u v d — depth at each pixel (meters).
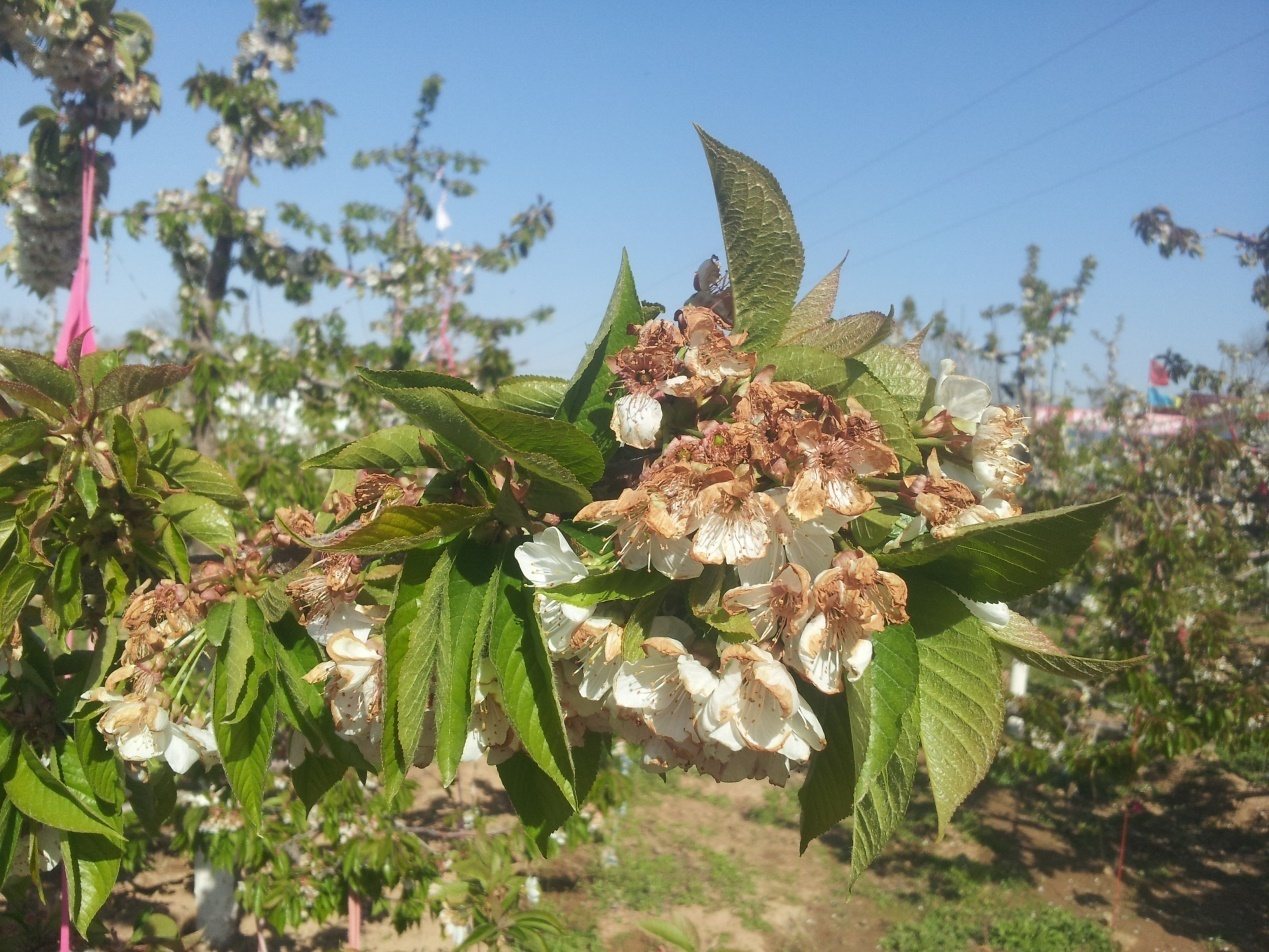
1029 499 2.70
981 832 2.61
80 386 0.49
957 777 0.32
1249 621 3.13
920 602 0.34
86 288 0.87
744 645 0.31
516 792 0.39
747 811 2.82
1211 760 3.12
